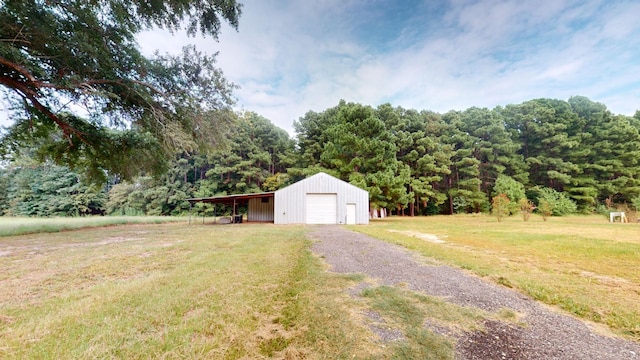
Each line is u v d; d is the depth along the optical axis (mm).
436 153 27594
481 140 30875
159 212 34562
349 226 13773
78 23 7535
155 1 8273
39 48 7176
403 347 2186
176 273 4402
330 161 23219
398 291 3490
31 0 6613
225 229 12742
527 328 2520
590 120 31562
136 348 2164
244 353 2148
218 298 3279
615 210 20438
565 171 29406
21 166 25609
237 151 34625
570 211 25266
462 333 2424
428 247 6562
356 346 2213
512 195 21844
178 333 2422
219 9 9406
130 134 10844
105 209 37938
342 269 4637
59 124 9445
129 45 9070
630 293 3404
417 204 29938
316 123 32844
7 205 35969
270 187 33312
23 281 4086
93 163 12766
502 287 3680
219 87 11328
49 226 13727
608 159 29500
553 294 3322
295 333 2471
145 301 3162
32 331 2457
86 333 2408
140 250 6680
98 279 4195
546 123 30609
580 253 6020
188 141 10562
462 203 28781
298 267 4770
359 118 21219
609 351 2133
